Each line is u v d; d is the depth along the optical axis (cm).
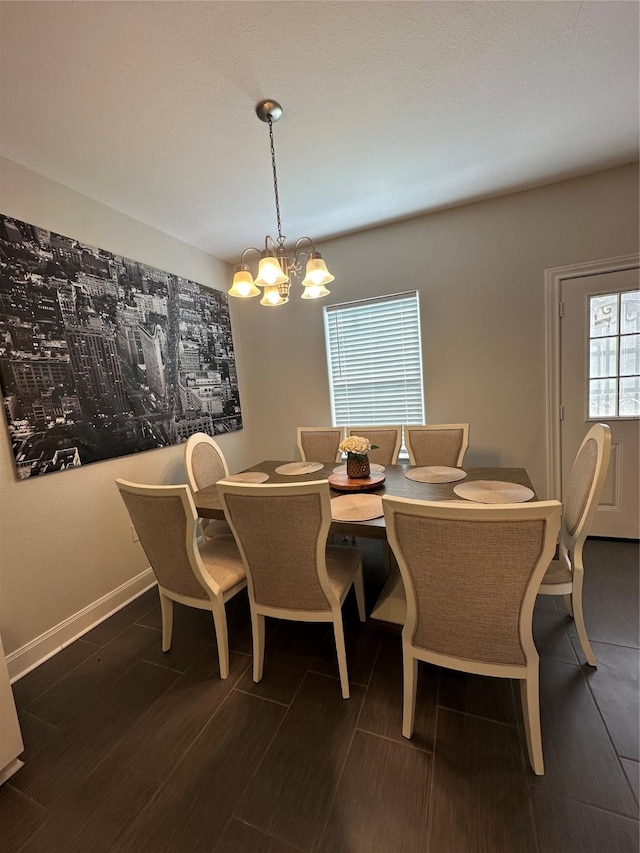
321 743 124
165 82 140
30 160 177
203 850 97
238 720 136
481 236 265
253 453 374
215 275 324
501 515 89
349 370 328
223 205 239
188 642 184
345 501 164
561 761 112
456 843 94
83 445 203
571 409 260
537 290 256
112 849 99
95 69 131
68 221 200
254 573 145
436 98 161
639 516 248
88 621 202
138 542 235
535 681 107
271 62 135
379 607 159
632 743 116
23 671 170
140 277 244
